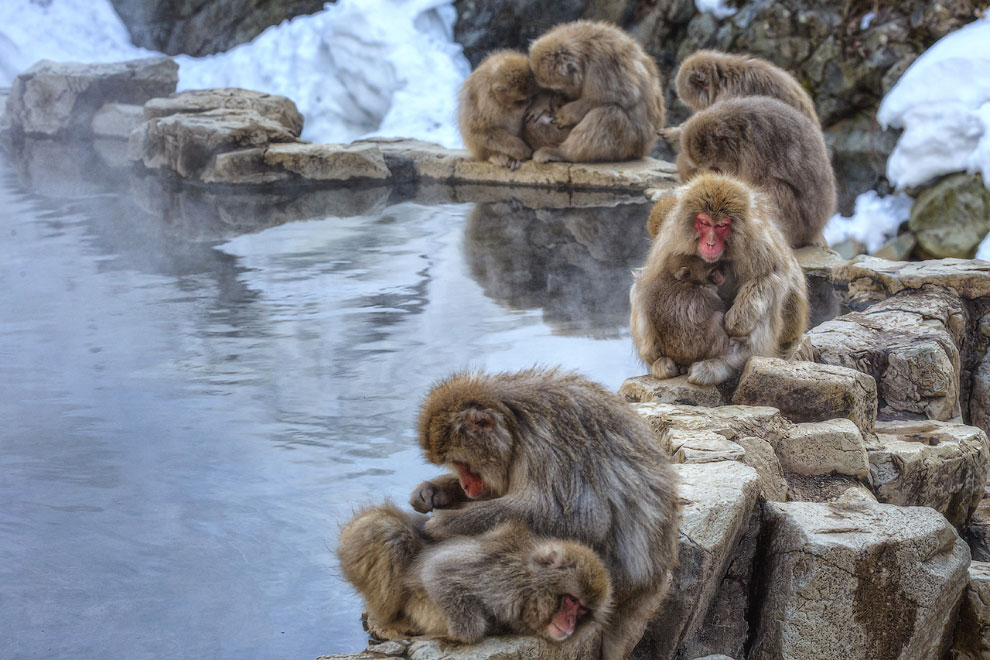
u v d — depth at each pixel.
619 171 10.84
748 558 4.01
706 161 7.81
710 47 13.48
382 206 10.34
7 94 15.34
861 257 7.30
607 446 3.01
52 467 4.62
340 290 7.38
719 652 3.96
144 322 6.62
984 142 11.27
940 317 6.29
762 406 4.81
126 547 3.96
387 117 14.40
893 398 5.79
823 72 12.81
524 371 3.25
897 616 3.77
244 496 4.38
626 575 3.03
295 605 3.62
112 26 16.86
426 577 2.91
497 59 11.10
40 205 10.21
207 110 12.73
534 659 2.93
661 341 5.19
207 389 5.52
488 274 7.82
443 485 3.22
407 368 5.82
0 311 6.79
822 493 4.56
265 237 8.98
